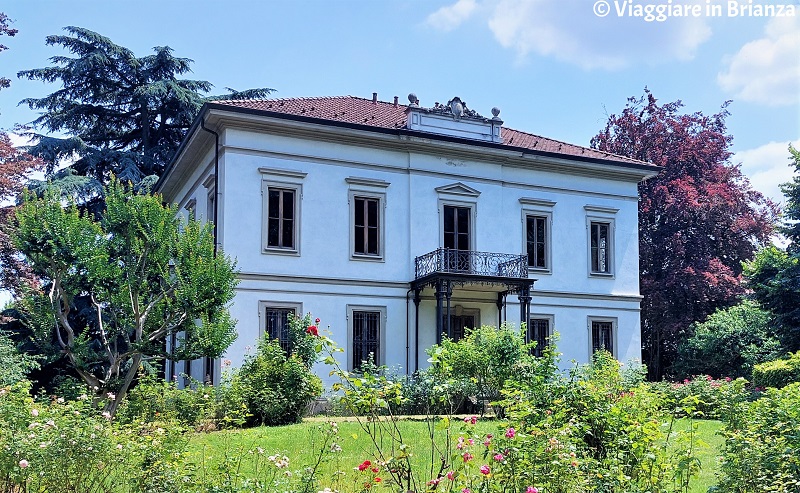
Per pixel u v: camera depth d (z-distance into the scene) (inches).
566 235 1087.0
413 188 979.9
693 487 361.1
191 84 1477.6
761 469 274.2
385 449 464.8
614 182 1134.4
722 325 1224.8
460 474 248.4
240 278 865.5
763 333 1177.4
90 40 1398.9
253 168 888.9
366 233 949.2
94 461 263.3
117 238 676.1
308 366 790.5
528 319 961.5
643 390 343.9
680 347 1285.7
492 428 545.3
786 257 1091.3
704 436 549.3
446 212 1001.5
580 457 270.8
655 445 297.0
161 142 1473.9
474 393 759.1
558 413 292.0
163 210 690.2
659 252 1471.5
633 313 1125.1
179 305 661.3
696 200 1441.9
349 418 725.3
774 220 1519.4
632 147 1560.0
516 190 1056.8
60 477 257.4
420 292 962.1
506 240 1037.2
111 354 667.4
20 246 639.8
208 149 956.0
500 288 989.8
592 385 335.9
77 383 649.6
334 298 916.0
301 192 912.3
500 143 1031.0
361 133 939.3
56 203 655.8
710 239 1498.5
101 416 333.4
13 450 247.3
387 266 952.9
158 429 302.4
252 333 866.1
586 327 1085.1
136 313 665.6
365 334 932.0
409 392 796.0
